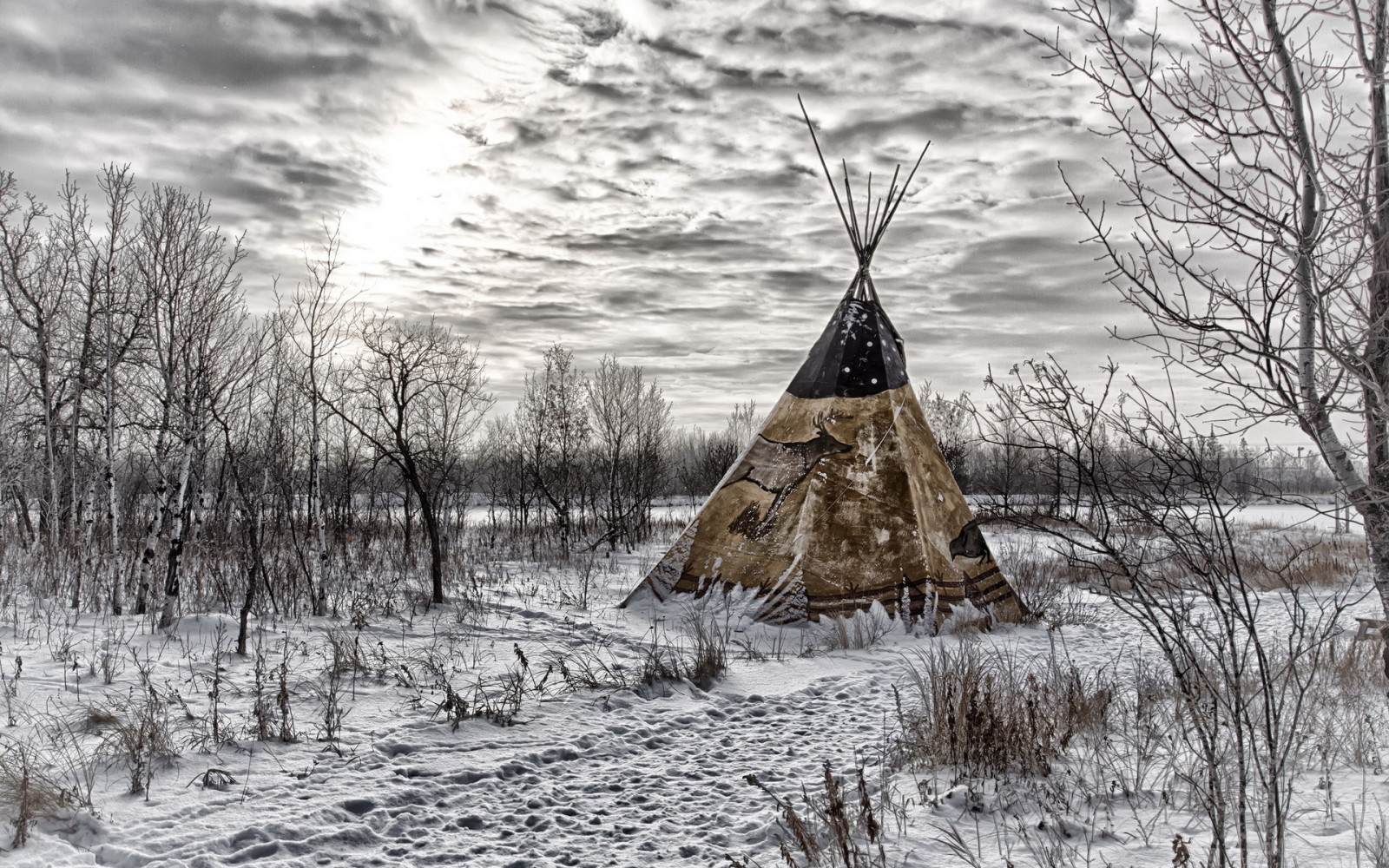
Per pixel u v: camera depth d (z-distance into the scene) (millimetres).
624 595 14305
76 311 18516
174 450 11891
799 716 7762
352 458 21891
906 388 13414
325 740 6520
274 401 13172
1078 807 5191
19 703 6980
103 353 14922
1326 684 7629
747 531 12656
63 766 5695
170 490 12531
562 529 21812
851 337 13555
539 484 23969
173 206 11398
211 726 6699
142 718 6141
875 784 5887
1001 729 6023
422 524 21500
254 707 6875
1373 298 3830
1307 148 3857
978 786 5602
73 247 18656
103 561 13688
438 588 12812
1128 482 3816
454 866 4652
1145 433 3744
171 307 10844
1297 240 3686
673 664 8969
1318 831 4559
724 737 7098
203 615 10617
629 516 23500
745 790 5852
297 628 10672
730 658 10203
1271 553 17469
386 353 13039
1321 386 3945
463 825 5223
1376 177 3881
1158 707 7211
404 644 10031
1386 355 3746
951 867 4402
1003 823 4996
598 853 4828
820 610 11656
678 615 12125
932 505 12617
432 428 19891
